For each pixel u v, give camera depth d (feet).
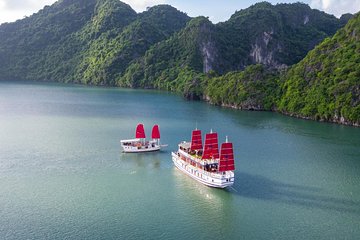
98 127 522.47
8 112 636.89
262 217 257.75
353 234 238.48
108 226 239.09
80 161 364.17
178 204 273.33
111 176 326.03
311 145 435.53
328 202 280.72
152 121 575.79
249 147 424.46
